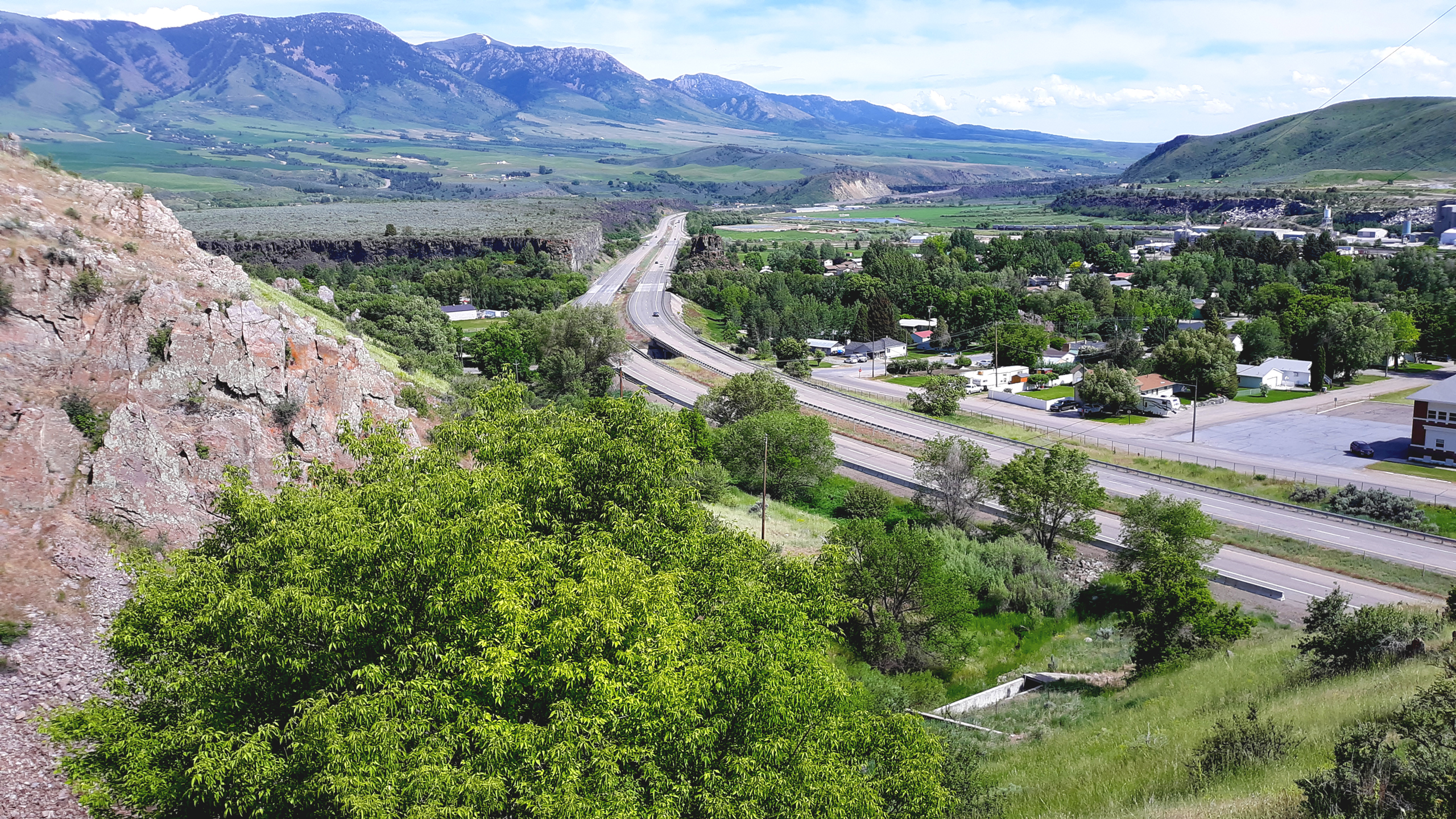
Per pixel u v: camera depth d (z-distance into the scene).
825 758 20.25
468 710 19.05
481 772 17.95
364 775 17.59
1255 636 46.28
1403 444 90.94
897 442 93.94
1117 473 82.25
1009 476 64.19
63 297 41.09
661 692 18.95
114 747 19.56
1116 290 193.12
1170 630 42.28
